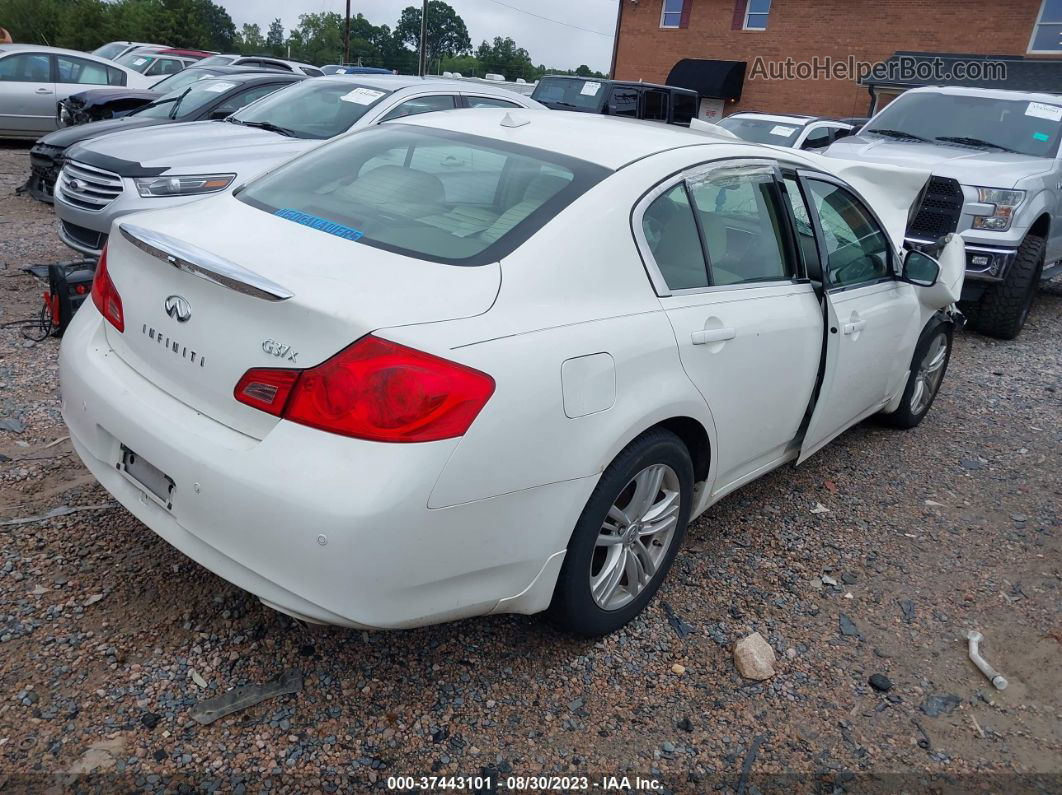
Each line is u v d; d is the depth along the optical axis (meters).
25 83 13.20
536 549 2.41
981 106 8.57
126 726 2.34
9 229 8.12
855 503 4.19
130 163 6.05
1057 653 3.13
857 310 3.82
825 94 25.62
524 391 2.24
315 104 7.25
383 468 2.05
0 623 2.64
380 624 2.16
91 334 2.78
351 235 2.57
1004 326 7.57
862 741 2.62
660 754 2.48
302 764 2.30
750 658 2.85
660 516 2.92
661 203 2.86
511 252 2.47
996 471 4.72
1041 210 7.27
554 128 3.17
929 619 3.28
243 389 2.22
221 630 2.73
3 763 2.18
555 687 2.69
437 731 2.46
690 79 26.95
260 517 2.12
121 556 3.03
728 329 2.97
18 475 3.51
